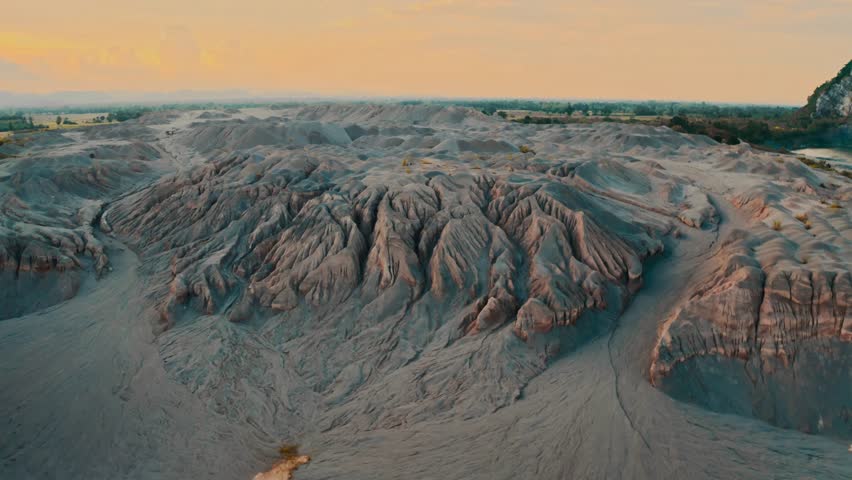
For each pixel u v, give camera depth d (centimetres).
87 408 2953
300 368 3256
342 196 4725
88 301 4134
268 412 2906
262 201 4922
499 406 2773
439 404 2830
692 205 5041
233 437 2731
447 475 2364
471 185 4712
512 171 5253
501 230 4053
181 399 3019
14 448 2678
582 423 2597
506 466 2383
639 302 3550
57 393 3077
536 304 3288
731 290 3009
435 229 4125
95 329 3741
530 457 2422
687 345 2891
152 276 4419
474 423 2670
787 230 3806
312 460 2534
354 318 3628
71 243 4684
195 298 3947
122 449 2675
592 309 3441
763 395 2667
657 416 2609
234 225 4697
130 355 3438
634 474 2292
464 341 3309
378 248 3984
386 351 3328
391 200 4512
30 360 3384
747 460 2342
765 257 3319
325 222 4291
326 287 3850
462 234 3991
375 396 2956
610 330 3325
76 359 3397
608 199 4925
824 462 2314
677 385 2772
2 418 2872
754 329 2864
